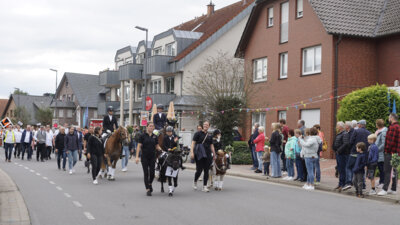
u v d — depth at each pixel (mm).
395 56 23469
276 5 27844
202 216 9258
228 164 13344
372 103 17891
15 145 28391
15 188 13328
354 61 23953
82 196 11938
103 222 8656
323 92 24031
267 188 13820
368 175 12305
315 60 24984
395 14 23984
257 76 29766
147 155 12195
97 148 14750
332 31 23000
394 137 11828
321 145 14070
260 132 17938
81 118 66312
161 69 39344
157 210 9930
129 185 14328
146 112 30625
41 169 20031
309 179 13773
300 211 9906
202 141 12953
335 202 11227
